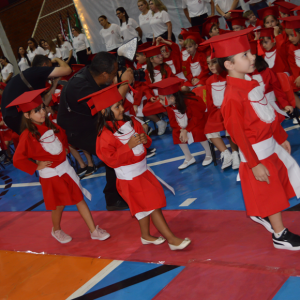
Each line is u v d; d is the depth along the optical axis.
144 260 2.77
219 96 4.00
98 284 2.63
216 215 3.16
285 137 2.46
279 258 2.28
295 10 5.07
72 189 3.31
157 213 2.75
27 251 3.54
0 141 7.61
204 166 4.58
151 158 5.57
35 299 2.64
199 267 2.46
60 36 10.00
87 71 3.38
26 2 11.88
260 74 3.71
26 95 3.12
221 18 7.36
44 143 3.13
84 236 3.56
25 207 5.12
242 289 2.12
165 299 2.24
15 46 12.84
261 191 2.26
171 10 7.97
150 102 5.88
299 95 5.90
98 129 2.65
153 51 5.23
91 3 8.83
